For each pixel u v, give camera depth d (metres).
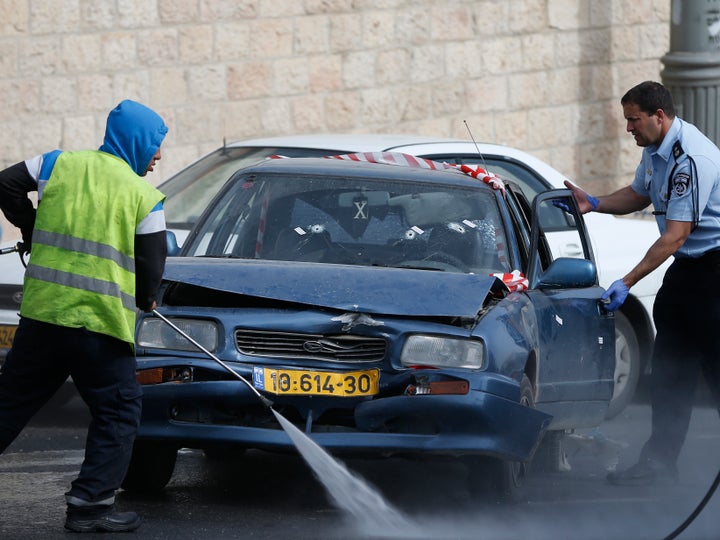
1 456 19.80
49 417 23.12
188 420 15.87
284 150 24.27
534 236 18.80
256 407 15.72
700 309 18.81
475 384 15.45
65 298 14.41
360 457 15.75
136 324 16.08
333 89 37.19
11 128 31.67
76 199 14.59
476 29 39.81
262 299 16.34
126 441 14.83
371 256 17.80
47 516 15.77
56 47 32.16
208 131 35.03
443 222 18.23
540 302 17.94
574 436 21.39
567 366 18.38
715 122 37.22
